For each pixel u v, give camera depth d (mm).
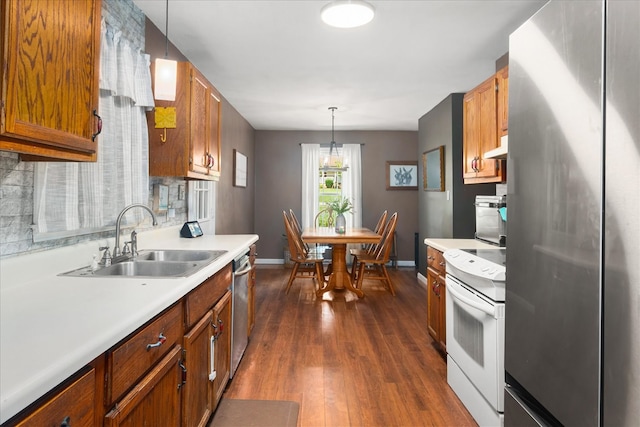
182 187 3129
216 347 1856
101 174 1875
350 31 2697
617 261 780
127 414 947
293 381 2301
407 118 5543
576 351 917
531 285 1137
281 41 2859
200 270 1601
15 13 933
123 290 1262
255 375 2373
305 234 4449
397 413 1963
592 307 855
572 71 939
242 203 5531
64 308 1052
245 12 2418
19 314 995
